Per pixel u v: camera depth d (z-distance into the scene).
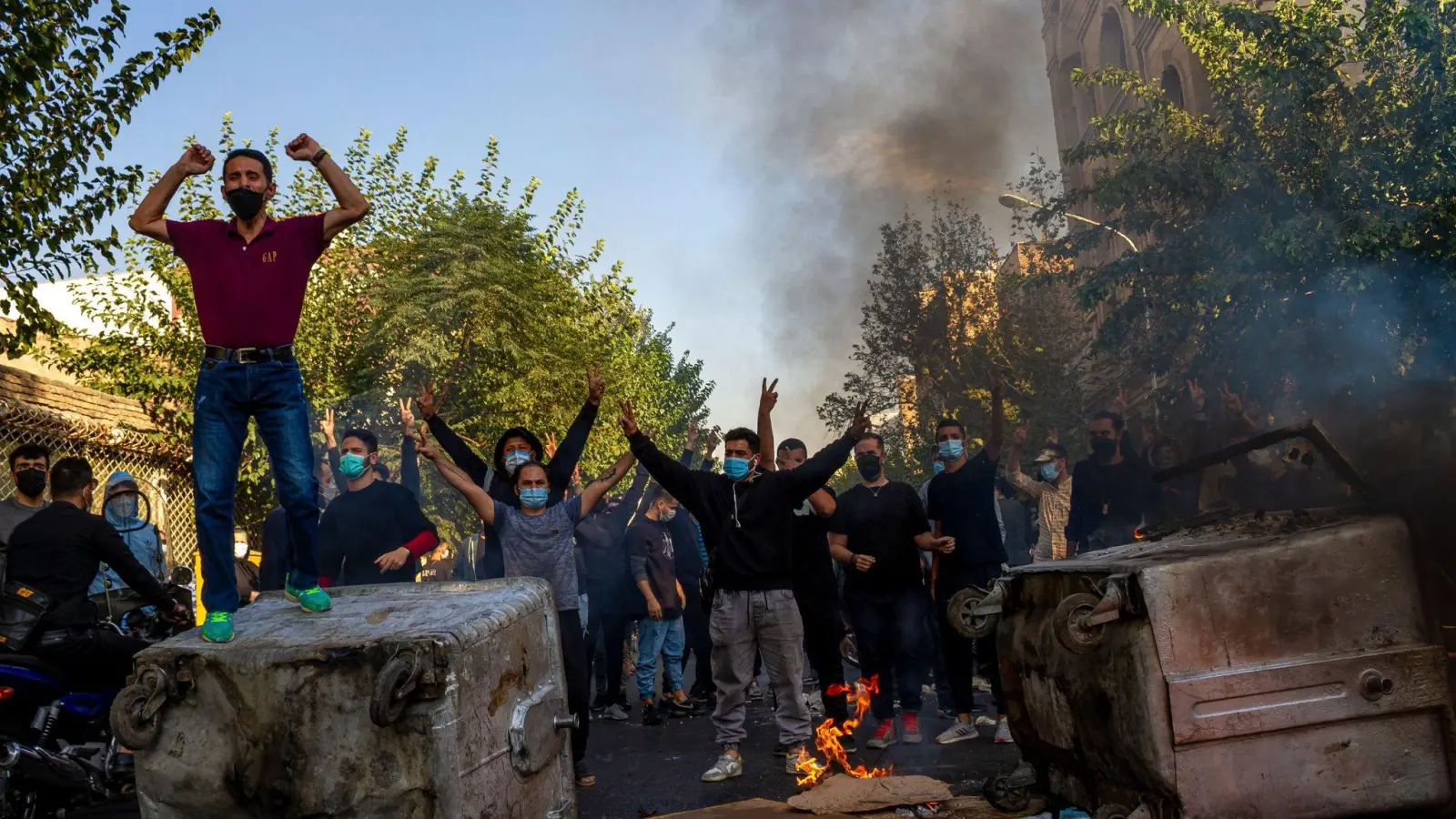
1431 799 3.56
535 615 4.18
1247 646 3.57
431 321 17.92
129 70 8.59
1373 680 3.56
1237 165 11.34
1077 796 4.30
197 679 3.48
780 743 6.21
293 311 3.94
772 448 6.31
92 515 5.70
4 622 5.31
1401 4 11.20
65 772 5.17
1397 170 10.66
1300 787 3.53
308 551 3.97
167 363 17.23
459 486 5.85
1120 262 12.43
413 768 3.33
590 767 6.84
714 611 6.06
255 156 3.92
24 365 16.64
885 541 6.84
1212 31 12.70
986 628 4.78
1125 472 7.66
